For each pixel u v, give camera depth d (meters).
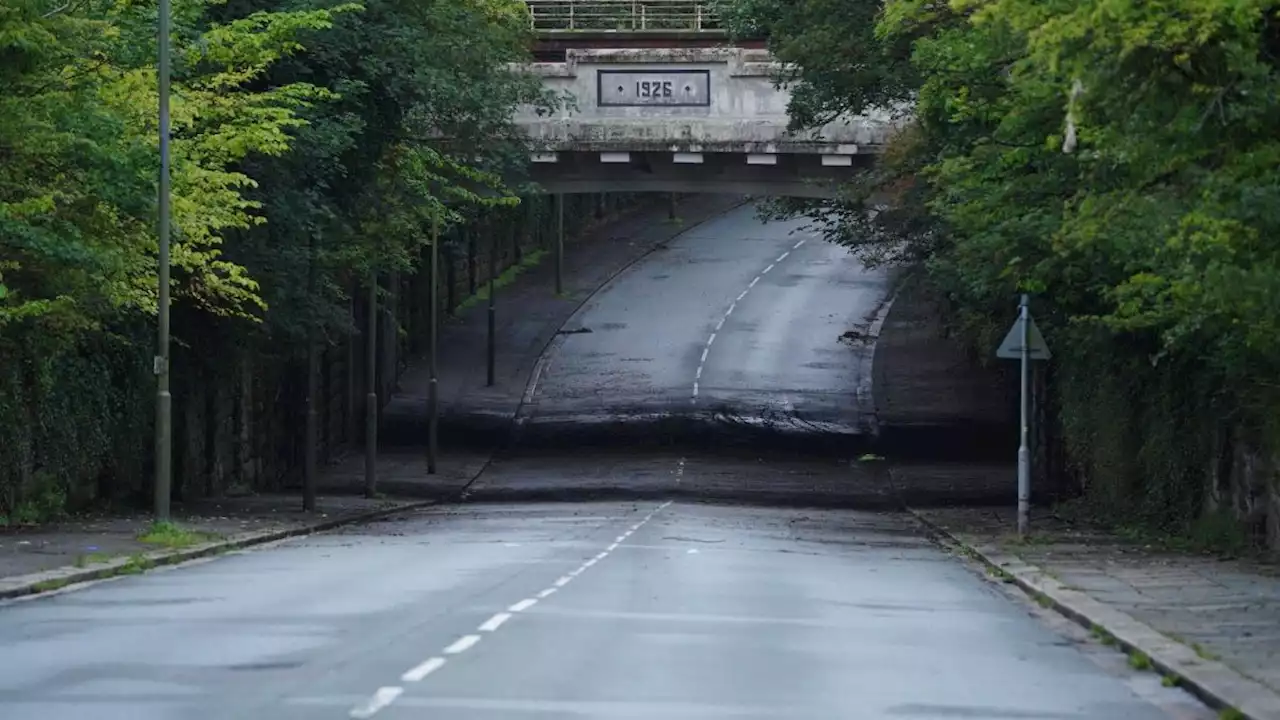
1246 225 17.80
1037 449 61.00
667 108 61.34
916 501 56.03
